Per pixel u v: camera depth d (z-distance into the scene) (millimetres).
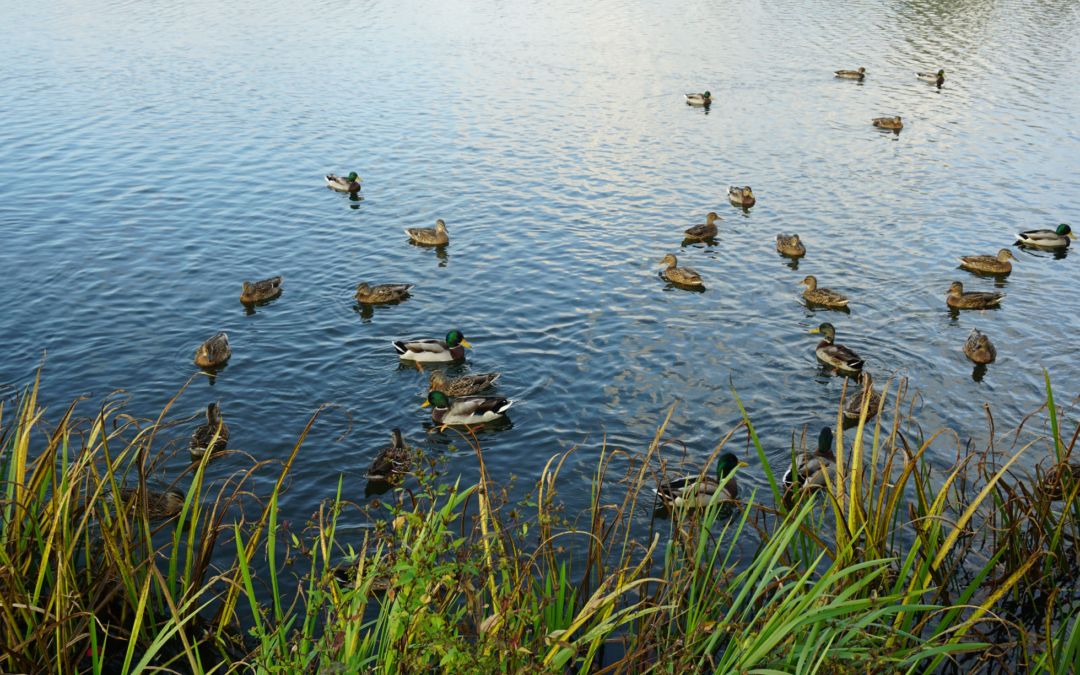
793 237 27984
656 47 63938
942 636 9805
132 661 9906
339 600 6938
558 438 17125
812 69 56812
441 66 57312
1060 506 13305
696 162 38344
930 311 23875
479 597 7023
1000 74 54656
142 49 60312
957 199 33688
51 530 8055
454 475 15852
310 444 16750
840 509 7781
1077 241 29703
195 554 12844
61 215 29859
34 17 71000
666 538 13609
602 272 26453
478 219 31109
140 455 9703
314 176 35625
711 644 6742
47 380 18750
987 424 17656
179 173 35312
